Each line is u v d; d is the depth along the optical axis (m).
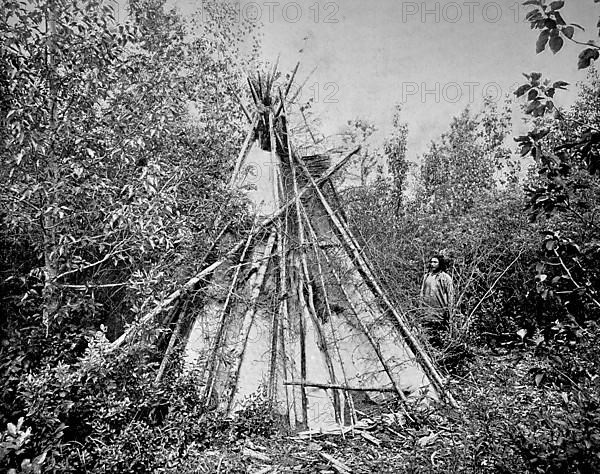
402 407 4.83
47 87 4.18
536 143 2.37
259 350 5.12
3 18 3.94
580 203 2.47
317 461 3.96
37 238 4.09
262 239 5.74
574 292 2.56
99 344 3.68
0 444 2.65
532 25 2.00
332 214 5.91
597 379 2.57
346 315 5.55
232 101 7.88
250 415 4.52
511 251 7.85
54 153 4.13
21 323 4.01
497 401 3.59
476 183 10.51
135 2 5.58
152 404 3.94
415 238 8.82
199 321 5.09
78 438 3.56
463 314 7.50
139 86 4.96
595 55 1.93
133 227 4.11
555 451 2.29
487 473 2.91
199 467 3.57
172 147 5.84
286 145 6.52
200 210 5.57
